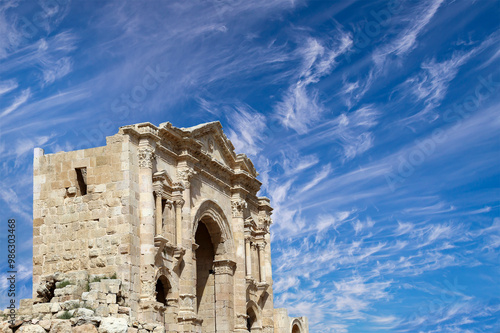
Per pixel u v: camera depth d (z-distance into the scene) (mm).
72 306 44375
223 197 66938
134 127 54375
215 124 66062
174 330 54781
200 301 65312
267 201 75938
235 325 64562
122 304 48531
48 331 42312
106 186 52719
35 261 53219
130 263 50750
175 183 57531
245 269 68812
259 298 70625
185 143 59875
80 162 53938
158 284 56656
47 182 54562
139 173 53750
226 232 66312
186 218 58375
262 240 73000
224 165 66500
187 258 57594
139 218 52875
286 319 73625
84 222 52656
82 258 51969
